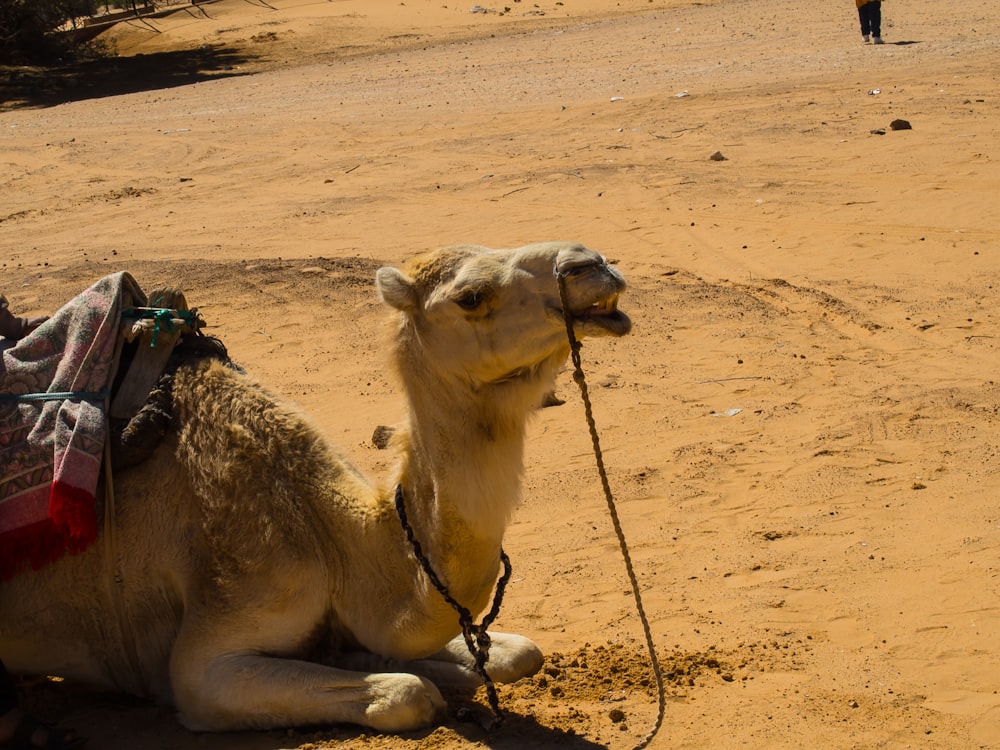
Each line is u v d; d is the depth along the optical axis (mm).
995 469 7773
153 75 40906
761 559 6789
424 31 45156
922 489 7574
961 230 14305
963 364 10086
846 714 5051
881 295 12164
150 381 5430
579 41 37531
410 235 16219
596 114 24016
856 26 33000
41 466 5180
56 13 46094
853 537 6984
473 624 4891
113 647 5434
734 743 4836
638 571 6789
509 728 4957
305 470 5211
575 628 6191
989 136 18672
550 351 4559
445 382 4680
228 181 21547
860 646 5730
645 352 10898
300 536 5102
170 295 5543
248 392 5391
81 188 22078
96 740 5191
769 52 30016
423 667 5367
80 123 30828
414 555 4812
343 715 4922
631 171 18688
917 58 26453
